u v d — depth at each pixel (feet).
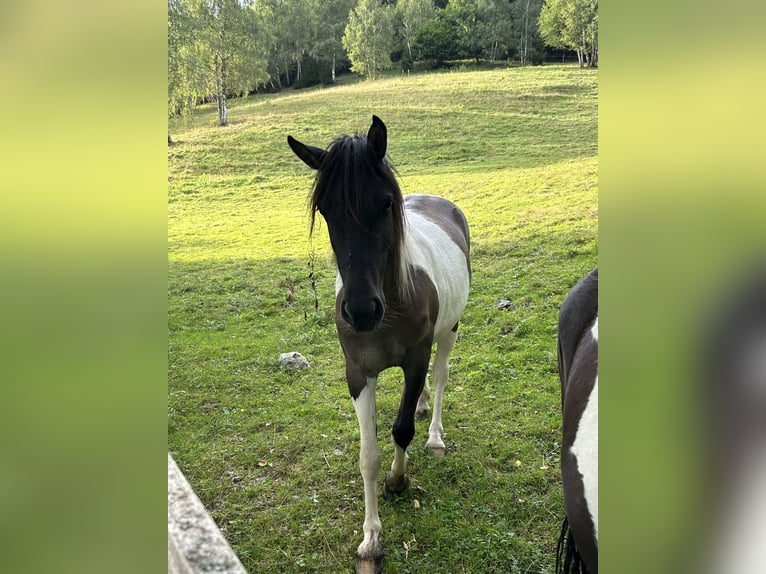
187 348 15.98
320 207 6.60
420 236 8.76
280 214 35.37
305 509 8.84
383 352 7.47
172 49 69.00
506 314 15.69
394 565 7.47
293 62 103.40
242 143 55.98
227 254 26.99
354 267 6.40
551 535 7.83
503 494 8.64
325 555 7.90
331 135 56.13
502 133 51.13
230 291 21.22
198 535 3.62
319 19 101.35
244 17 76.79
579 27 75.61
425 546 7.83
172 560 3.64
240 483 9.66
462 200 31.30
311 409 11.95
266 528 8.50
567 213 25.12
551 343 13.82
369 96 71.77
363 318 6.34
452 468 9.36
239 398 12.74
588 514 3.80
